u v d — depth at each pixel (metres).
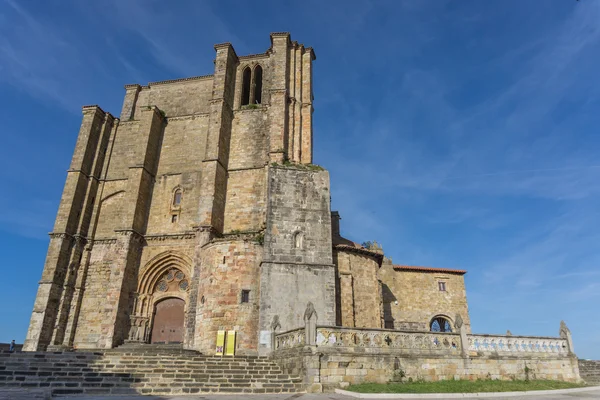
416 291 43.06
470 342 21.12
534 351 22.48
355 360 18.12
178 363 20.00
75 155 39.00
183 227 35.88
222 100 38.41
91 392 15.94
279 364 20.72
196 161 38.53
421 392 15.55
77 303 34.56
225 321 27.11
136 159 37.44
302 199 30.83
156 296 34.56
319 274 28.62
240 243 29.27
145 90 44.22
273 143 36.00
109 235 37.38
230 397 15.00
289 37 41.81
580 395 16.31
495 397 15.31
